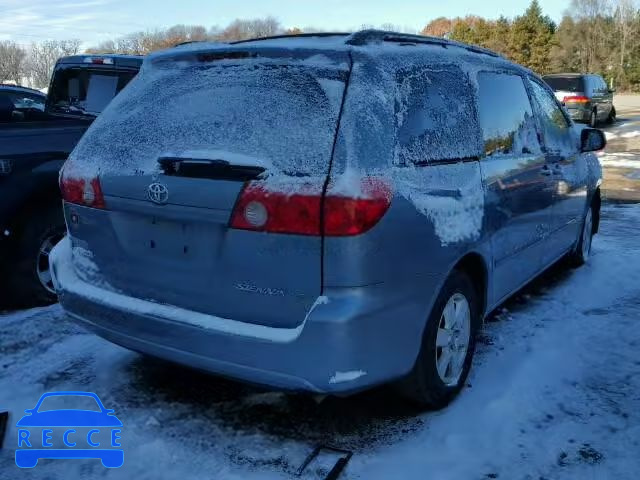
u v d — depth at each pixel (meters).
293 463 2.74
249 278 2.58
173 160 2.66
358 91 2.63
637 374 3.55
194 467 2.72
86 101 6.20
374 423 3.07
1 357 3.77
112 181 2.89
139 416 3.13
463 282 3.21
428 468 2.70
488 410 3.16
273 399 3.30
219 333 2.61
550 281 5.32
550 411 3.16
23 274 4.56
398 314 2.66
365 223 2.45
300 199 2.45
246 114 2.72
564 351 3.85
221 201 2.56
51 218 4.64
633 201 8.98
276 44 2.91
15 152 4.43
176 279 2.78
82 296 3.08
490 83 3.71
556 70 67.06
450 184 2.99
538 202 4.12
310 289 2.49
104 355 3.82
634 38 62.66
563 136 4.89
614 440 2.91
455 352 3.22
